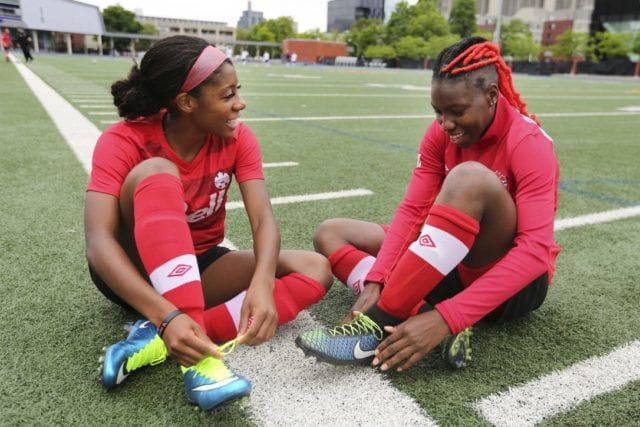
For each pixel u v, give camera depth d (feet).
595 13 156.87
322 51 186.91
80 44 203.31
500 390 4.17
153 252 3.68
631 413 3.93
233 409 3.85
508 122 4.38
